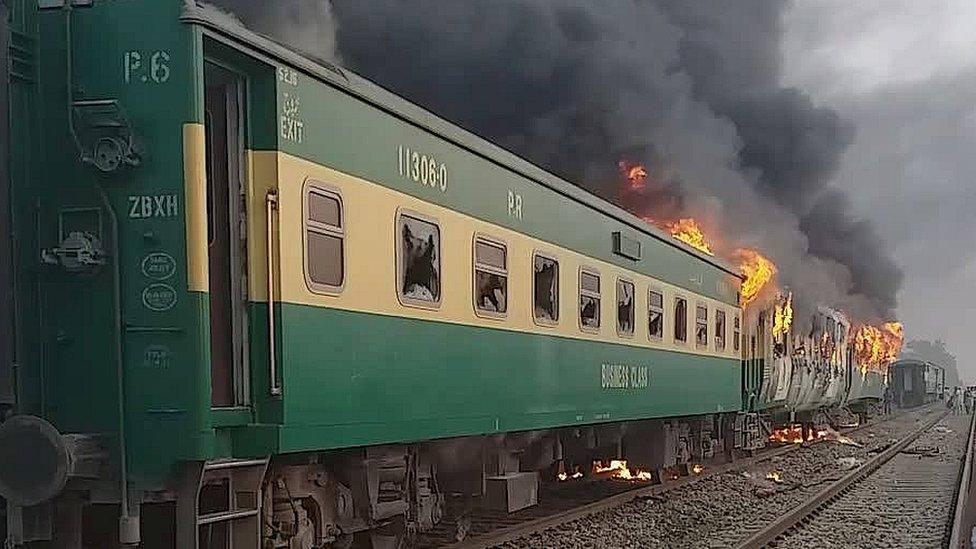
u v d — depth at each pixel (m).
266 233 6.40
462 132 9.41
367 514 7.98
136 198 5.93
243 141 6.42
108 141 5.89
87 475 5.75
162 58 5.93
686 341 17.16
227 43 6.12
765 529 11.39
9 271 5.79
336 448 7.11
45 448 5.57
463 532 10.75
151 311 5.88
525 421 10.68
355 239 7.45
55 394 5.96
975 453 25.52
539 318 11.18
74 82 6.01
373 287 7.68
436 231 8.86
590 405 12.60
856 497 15.91
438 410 8.75
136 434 5.88
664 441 16.19
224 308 6.31
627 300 14.23
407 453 8.77
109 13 6.00
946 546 11.22
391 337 7.95
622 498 14.02
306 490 7.32
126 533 5.83
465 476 10.39
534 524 11.19
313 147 6.92
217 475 6.12
